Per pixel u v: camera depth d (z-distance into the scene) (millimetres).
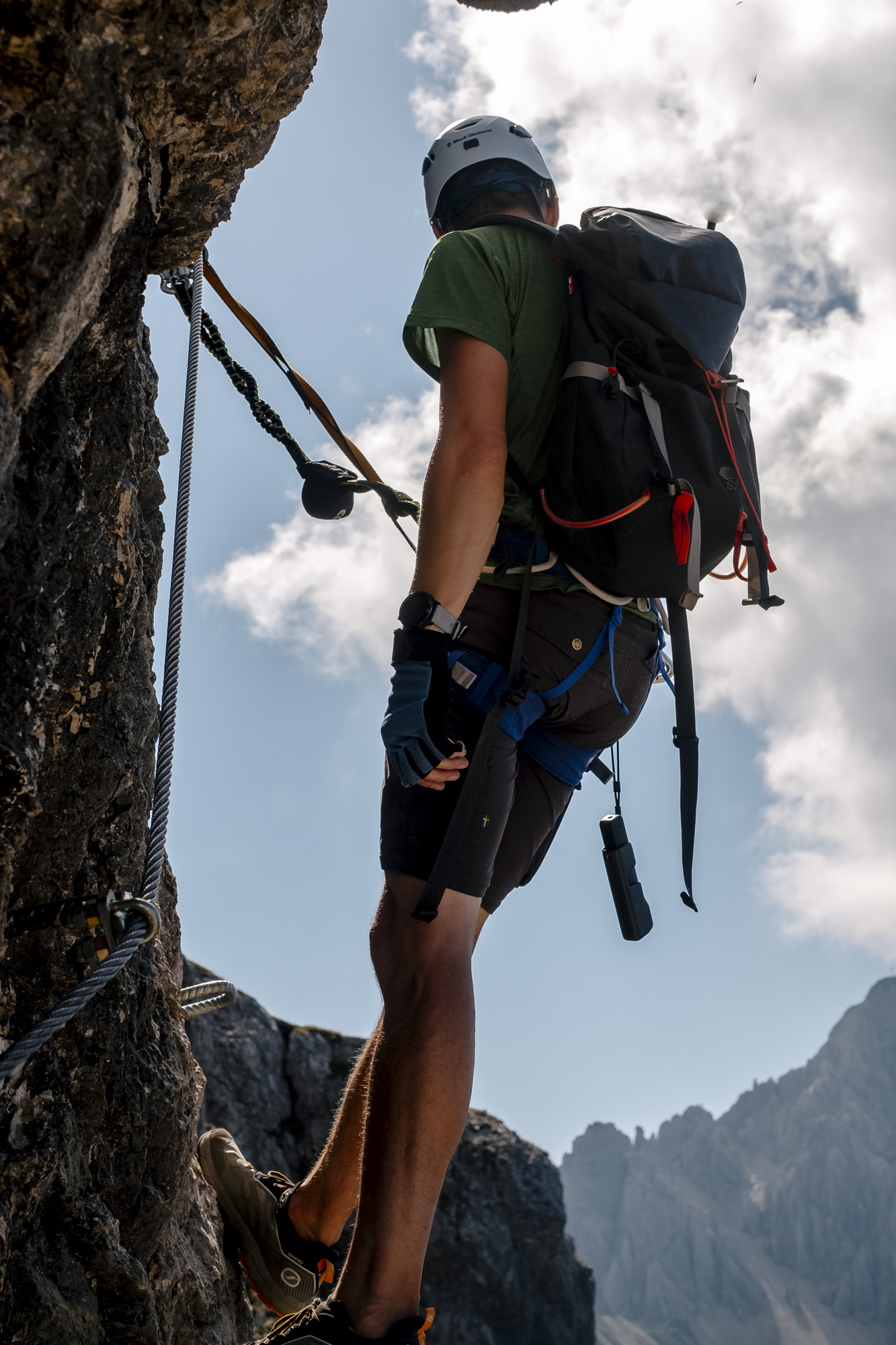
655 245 2170
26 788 1482
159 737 2031
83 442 1871
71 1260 1851
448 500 1996
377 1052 1924
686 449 2107
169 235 2162
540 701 2213
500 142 2506
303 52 1951
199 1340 2455
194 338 2588
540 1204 12539
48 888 2002
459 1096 1849
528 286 2232
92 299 1527
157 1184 2238
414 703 1864
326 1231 2623
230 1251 2824
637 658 2338
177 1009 2549
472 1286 12016
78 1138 1982
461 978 1943
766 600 2207
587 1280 13273
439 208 2578
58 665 1922
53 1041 1951
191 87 1781
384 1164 1820
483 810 2043
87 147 1454
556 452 2100
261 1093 10578
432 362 2352
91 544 1976
